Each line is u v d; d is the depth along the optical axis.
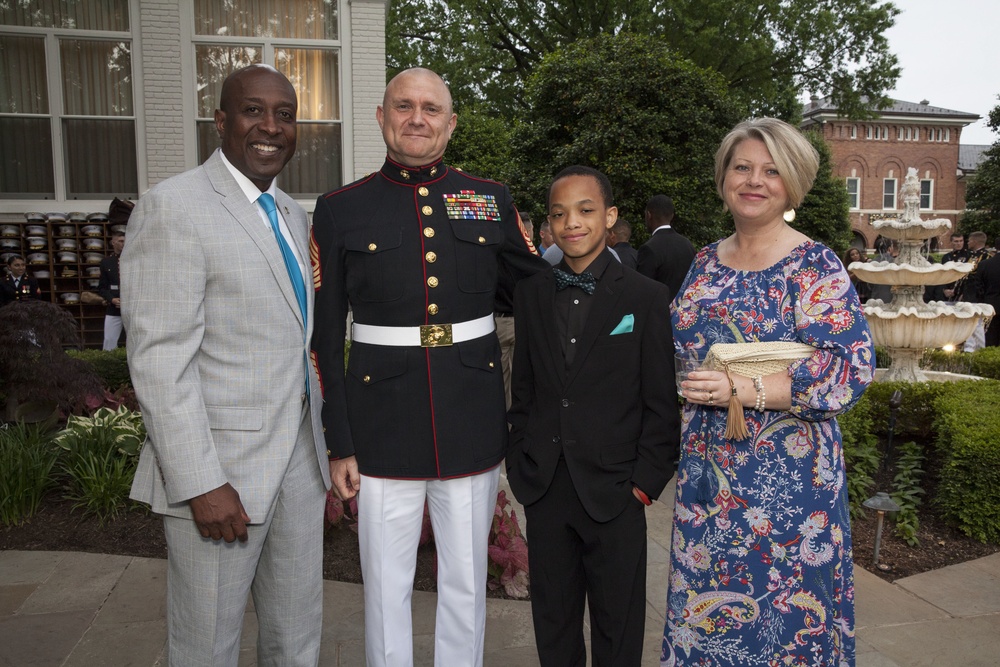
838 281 1.89
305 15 8.85
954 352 6.70
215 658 1.92
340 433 2.14
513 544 3.29
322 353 2.15
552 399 2.21
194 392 1.81
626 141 10.34
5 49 8.60
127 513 4.02
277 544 2.07
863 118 19.55
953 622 2.94
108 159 8.90
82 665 2.63
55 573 3.37
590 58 10.69
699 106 10.77
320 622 2.19
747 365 1.89
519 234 2.44
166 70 8.62
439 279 2.20
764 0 17.94
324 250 2.19
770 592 1.93
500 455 2.31
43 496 4.15
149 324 1.76
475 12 19.12
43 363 4.75
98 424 4.51
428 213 2.23
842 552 1.95
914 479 4.20
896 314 5.41
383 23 8.90
